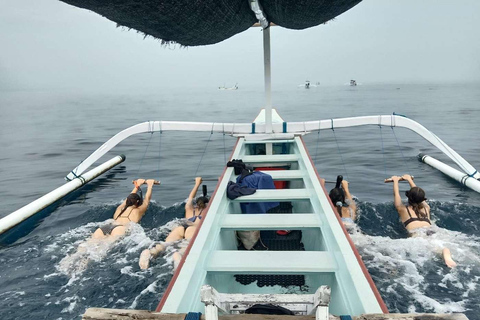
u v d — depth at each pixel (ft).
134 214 23.57
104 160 47.34
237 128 26.53
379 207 25.32
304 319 5.72
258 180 15.81
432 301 14.96
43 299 15.85
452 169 33.55
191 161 44.68
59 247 20.89
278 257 9.48
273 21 11.07
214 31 8.72
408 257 18.24
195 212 22.82
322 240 10.89
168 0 5.68
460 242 19.45
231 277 11.88
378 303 7.02
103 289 16.47
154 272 17.66
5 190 34.45
